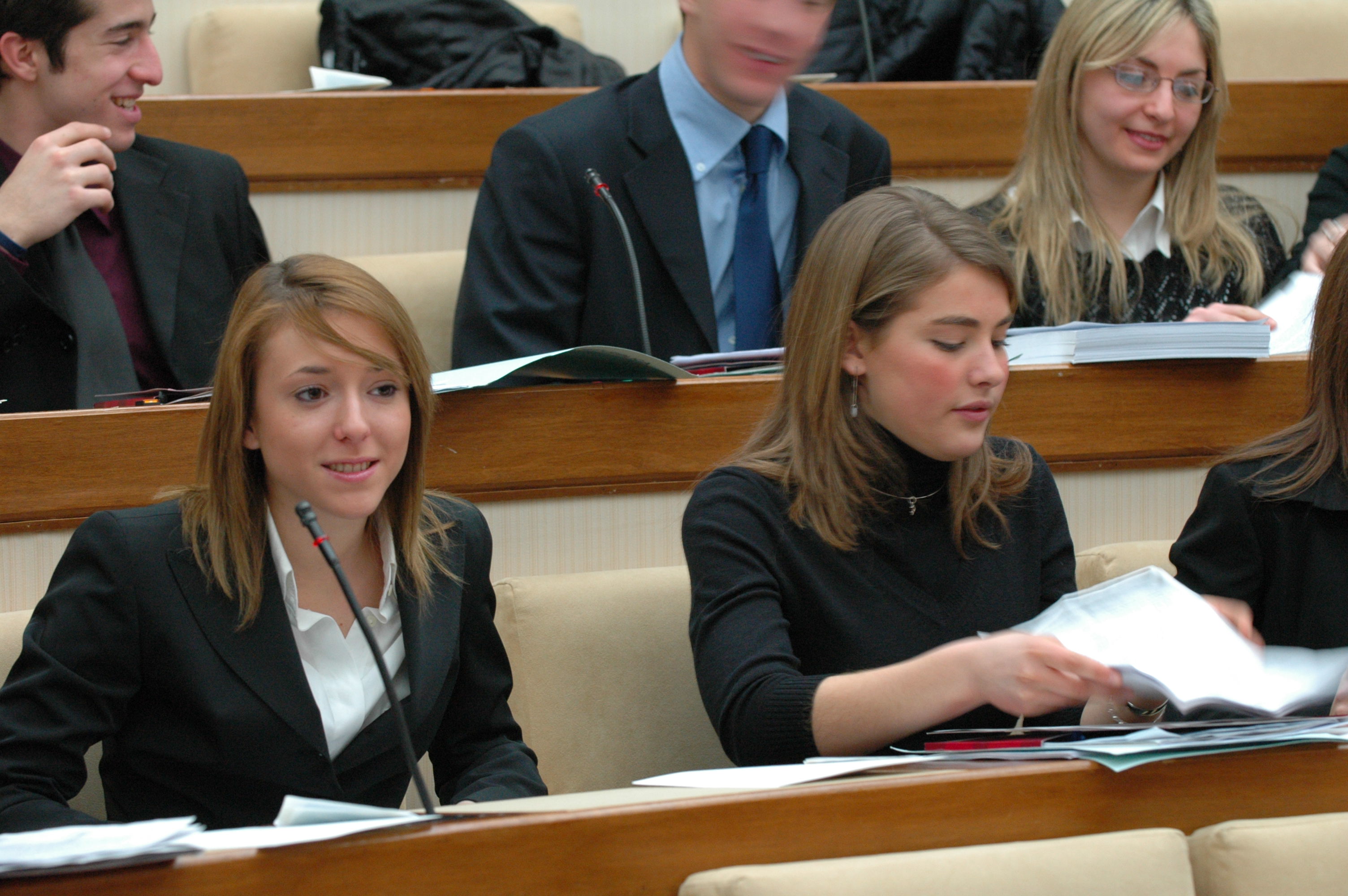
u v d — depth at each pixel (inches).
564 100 372.5
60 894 115.6
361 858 121.0
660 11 465.4
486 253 301.6
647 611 223.9
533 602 221.1
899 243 194.2
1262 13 450.6
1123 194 322.0
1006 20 424.2
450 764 199.8
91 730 173.3
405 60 401.7
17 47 277.0
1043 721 203.8
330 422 172.6
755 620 190.4
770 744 176.7
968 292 191.6
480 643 199.9
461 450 229.5
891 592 199.8
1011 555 209.5
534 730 217.5
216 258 306.2
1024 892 129.9
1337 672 160.1
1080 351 251.8
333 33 401.4
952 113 385.1
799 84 326.6
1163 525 259.8
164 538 177.8
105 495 216.8
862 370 198.5
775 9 287.7
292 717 174.9
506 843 124.6
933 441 195.5
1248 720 154.6
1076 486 255.3
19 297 260.4
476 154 369.4
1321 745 144.8
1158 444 255.8
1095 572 241.8
